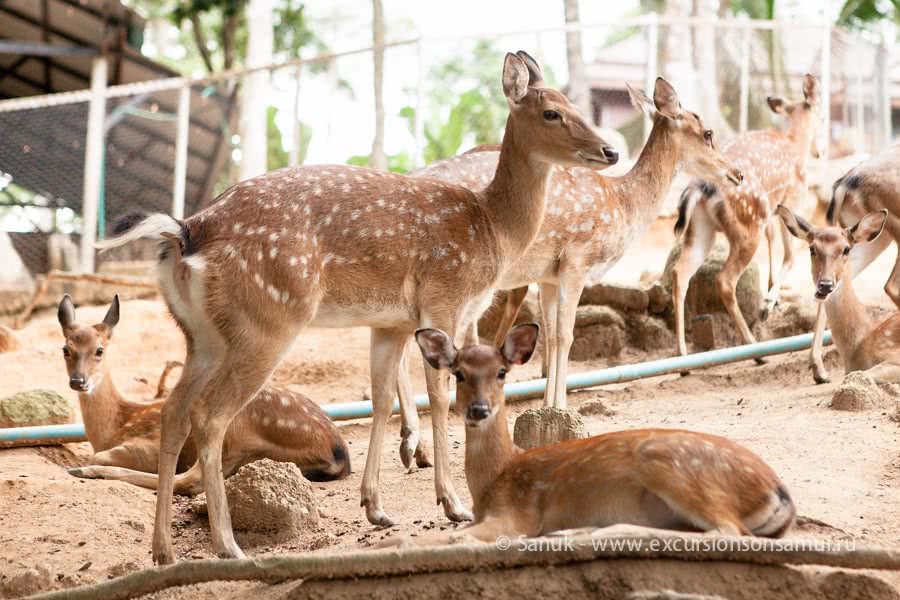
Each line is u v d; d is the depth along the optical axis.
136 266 18.14
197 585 5.78
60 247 19.03
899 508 6.43
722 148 12.04
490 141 27.23
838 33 20.17
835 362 11.15
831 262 9.89
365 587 5.13
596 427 9.06
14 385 11.88
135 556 6.65
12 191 20.55
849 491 6.77
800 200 13.38
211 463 6.10
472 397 5.57
